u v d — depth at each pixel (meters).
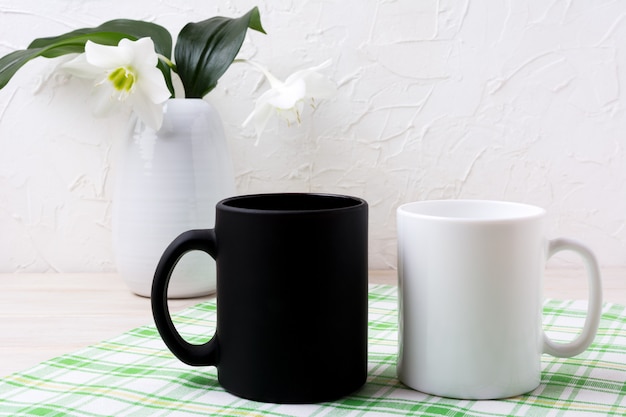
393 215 0.89
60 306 0.72
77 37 0.74
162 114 0.71
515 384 0.44
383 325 0.63
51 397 0.45
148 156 0.73
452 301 0.43
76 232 0.90
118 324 0.65
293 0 0.87
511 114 0.87
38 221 0.89
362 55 0.87
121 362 0.53
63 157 0.89
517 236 0.43
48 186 0.89
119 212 0.75
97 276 0.87
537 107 0.87
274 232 0.42
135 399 0.45
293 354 0.43
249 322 0.43
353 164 0.89
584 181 0.88
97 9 0.87
